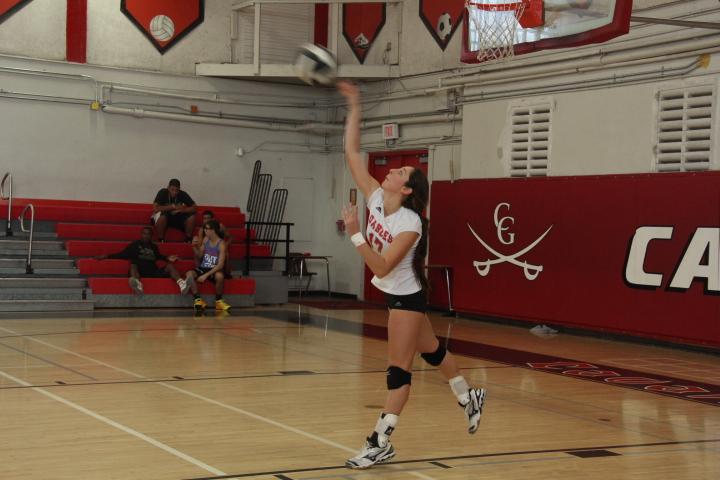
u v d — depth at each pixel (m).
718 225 10.63
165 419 6.21
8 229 14.78
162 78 16.92
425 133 16.09
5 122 15.67
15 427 5.83
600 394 7.91
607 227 12.06
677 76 11.38
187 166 17.30
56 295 13.71
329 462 5.15
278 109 18.08
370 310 15.43
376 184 5.32
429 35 15.88
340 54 17.58
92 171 16.42
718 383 8.72
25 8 15.77
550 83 13.20
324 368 8.82
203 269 14.56
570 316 12.55
